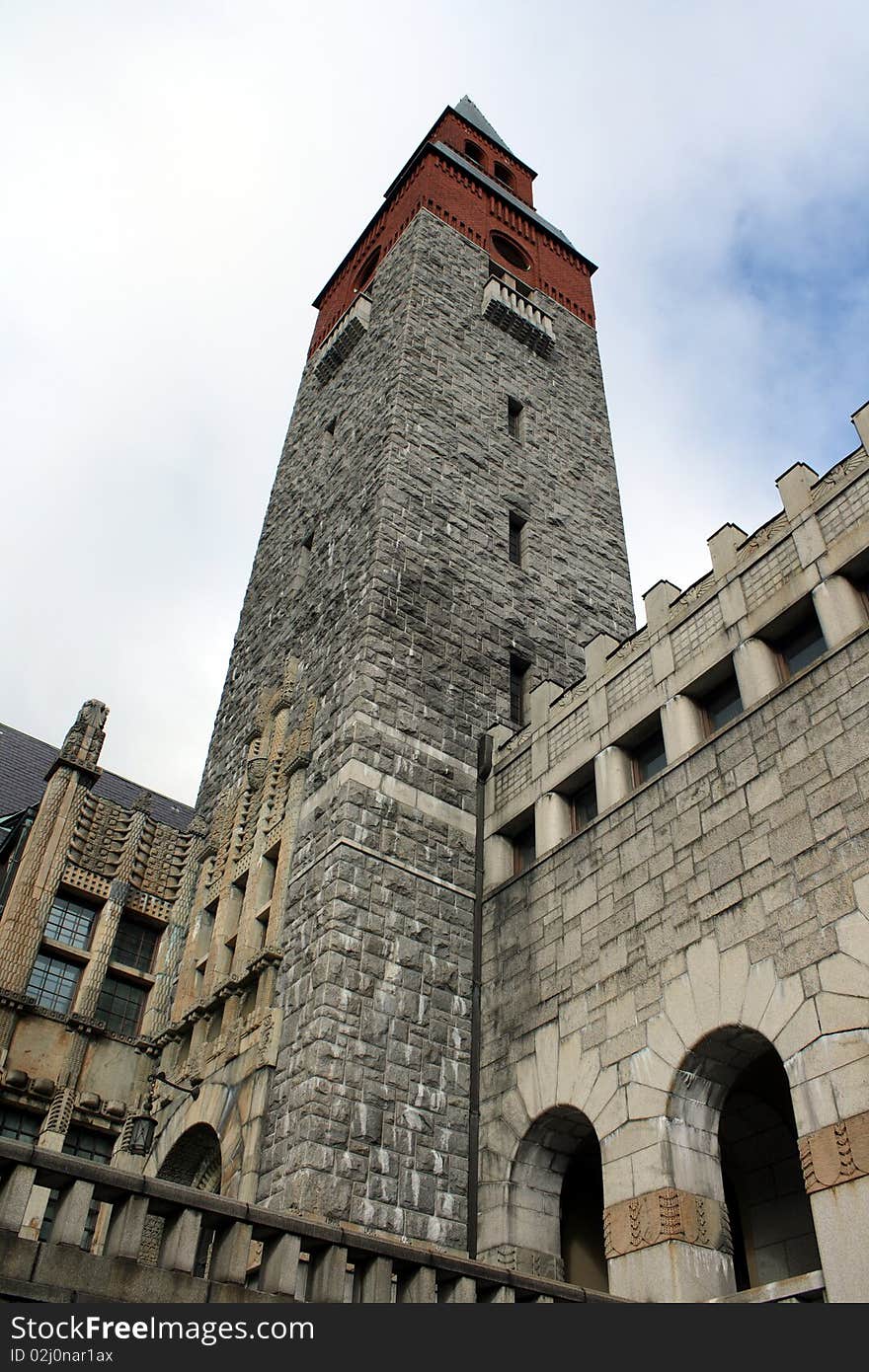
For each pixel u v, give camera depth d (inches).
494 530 1127.0
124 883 996.6
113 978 964.6
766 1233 704.4
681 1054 598.5
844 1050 510.9
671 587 807.7
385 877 794.2
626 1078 628.4
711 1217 568.1
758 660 681.6
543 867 791.7
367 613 935.7
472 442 1198.9
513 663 1043.3
